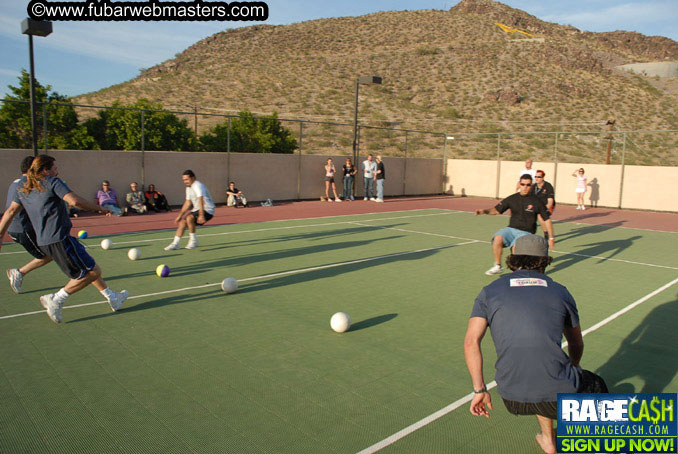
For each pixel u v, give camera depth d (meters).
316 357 5.06
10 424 3.68
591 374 3.22
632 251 11.66
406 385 4.48
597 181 22.70
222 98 52.59
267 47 77.81
